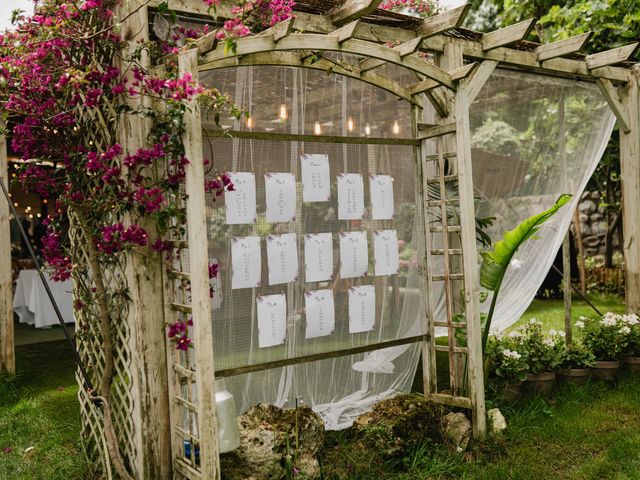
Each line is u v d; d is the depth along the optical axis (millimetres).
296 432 3031
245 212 3207
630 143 5484
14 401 4613
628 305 5590
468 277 3617
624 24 6270
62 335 7148
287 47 2932
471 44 4219
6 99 3072
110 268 3078
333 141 3559
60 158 3191
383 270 3801
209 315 2715
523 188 5379
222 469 2947
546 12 7672
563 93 5371
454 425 3549
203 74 3436
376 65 3471
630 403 4258
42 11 2914
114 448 2953
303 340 3551
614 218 9508
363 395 4117
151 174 2893
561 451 3531
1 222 5086
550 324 7148
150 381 2963
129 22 2922
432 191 3967
